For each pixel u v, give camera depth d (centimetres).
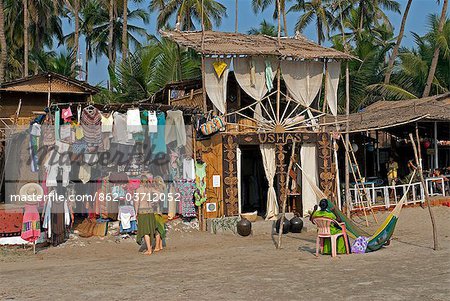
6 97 2266
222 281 875
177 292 805
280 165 1698
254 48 1730
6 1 3822
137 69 2677
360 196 1778
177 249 1325
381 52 3297
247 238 1487
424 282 827
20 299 796
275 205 1680
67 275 980
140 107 1528
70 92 2277
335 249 1109
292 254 1163
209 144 1650
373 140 2428
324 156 1734
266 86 1712
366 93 3109
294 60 1741
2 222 1345
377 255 1105
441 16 2973
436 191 2070
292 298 747
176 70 2700
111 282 895
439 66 3272
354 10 4103
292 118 1744
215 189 1644
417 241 1298
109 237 1449
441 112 2088
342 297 745
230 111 1798
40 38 4053
